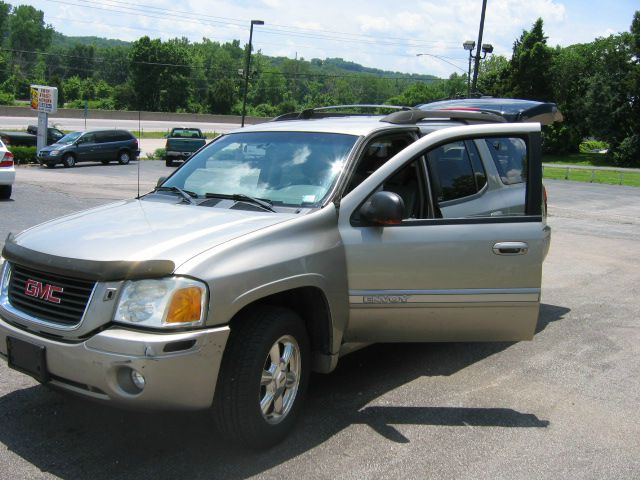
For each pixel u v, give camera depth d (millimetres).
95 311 3150
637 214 18469
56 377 3277
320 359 3998
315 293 3820
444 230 4059
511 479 3492
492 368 5223
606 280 8867
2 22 153500
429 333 4184
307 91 176375
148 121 71750
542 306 7371
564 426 4203
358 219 4020
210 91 107562
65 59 140625
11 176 13562
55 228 3803
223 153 4695
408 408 4352
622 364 5465
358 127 4457
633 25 67562
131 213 3988
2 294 3611
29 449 3547
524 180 4371
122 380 3115
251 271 3377
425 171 4332
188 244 3391
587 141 92125
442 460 3660
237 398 3373
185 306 3137
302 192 4078
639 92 64312
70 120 62031
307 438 3828
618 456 3816
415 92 140375
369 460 3611
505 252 4113
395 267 3990
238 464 3482
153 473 3350
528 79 68500
